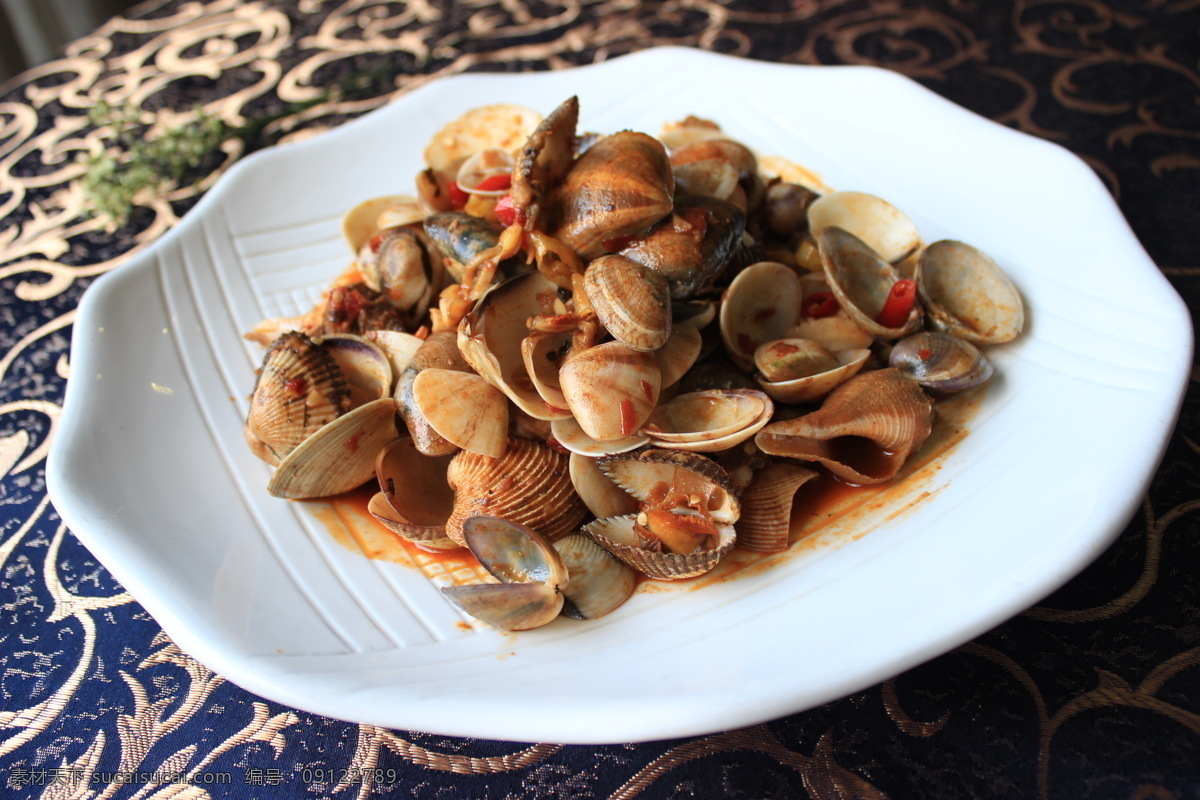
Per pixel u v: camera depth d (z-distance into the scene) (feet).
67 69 1.65
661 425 0.98
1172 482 0.96
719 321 1.03
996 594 0.82
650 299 0.94
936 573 0.85
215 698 0.90
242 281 1.22
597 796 0.83
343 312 1.13
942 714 0.84
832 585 0.88
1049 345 1.00
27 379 1.20
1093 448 0.89
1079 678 0.84
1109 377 0.95
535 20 1.64
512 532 0.91
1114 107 1.36
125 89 1.59
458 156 1.30
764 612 0.87
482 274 1.02
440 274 1.16
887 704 0.84
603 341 0.98
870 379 0.98
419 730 0.80
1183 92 1.37
